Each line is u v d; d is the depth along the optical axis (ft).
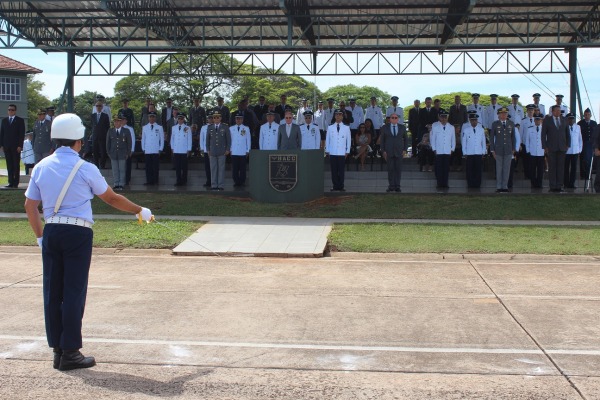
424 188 69.56
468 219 54.34
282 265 40.16
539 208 56.29
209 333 25.46
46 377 20.56
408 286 34.01
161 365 21.77
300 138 62.18
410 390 19.47
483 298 31.30
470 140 64.03
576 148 64.64
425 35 86.99
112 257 43.09
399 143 62.44
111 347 23.70
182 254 43.83
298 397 18.97
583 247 43.88
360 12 77.61
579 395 19.02
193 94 166.91
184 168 69.62
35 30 78.64
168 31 86.84
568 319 27.40
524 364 21.81
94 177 21.34
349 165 75.05
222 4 75.97
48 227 20.95
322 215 56.24
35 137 65.05
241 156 66.39
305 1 72.84
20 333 25.39
